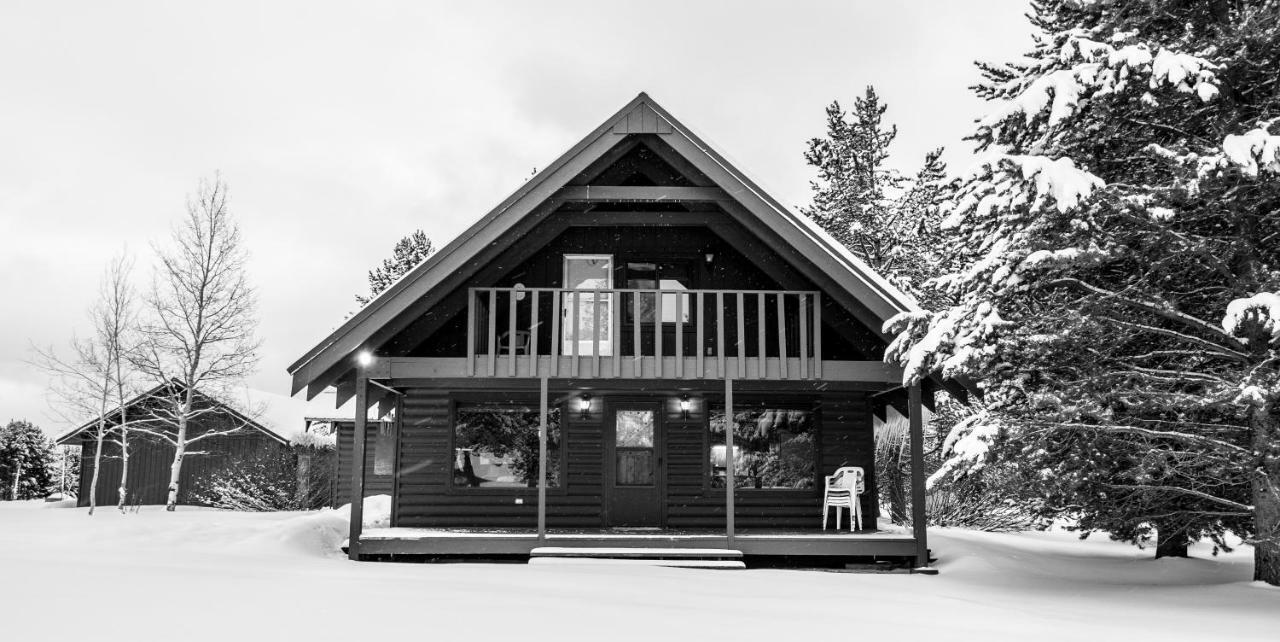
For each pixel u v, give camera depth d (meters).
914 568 11.66
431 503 13.80
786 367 12.20
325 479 27.25
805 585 8.84
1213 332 9.59
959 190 9.74
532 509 13.84
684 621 5.66
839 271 11.91
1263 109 9.30
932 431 21.86
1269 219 9.12
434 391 14.05
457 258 11.84
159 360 23.39
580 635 4.89
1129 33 8.79
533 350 12.13
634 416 14.19
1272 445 8.51
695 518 13.88
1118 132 9.73
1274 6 8.70
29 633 4.43
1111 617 7.29
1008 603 8.14
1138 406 9.20
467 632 4.82
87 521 16.02
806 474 14.11
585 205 13.16
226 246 24.67
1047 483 9.50
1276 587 9.14
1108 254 8.70
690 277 14.16
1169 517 10.45
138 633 4.48
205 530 12.00
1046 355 9.50
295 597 5.94
